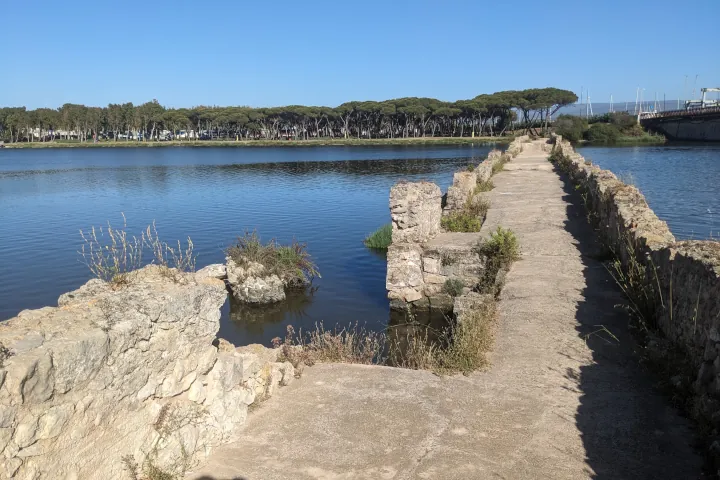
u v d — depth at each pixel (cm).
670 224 2183
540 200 1973
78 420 390
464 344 757
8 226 2727
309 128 15350
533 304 930
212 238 2367
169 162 7712
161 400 476
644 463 504
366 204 3372
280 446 536
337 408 611
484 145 10919
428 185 1370
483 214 1752
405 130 14350
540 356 741
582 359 729
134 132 16312
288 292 1566
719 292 559
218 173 5747
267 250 1636
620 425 568
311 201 3544
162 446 465
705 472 485
